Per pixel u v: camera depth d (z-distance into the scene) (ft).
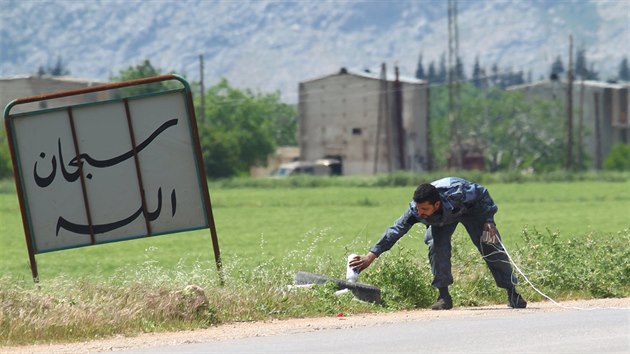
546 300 102.68
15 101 99.91
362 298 94.27
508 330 70.79
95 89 100.27
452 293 99.71
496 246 91.56
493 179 650.43
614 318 77.15
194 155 100.53
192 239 265.54
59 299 83.97
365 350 63.77
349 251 116.57
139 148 100.58
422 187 89.10
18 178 100.27
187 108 100.48
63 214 100.58
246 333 76.18
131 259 209.26
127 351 68.13
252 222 332.19
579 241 120.47
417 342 66.39
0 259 217.36
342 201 453.58
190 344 70.74
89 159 100.53
